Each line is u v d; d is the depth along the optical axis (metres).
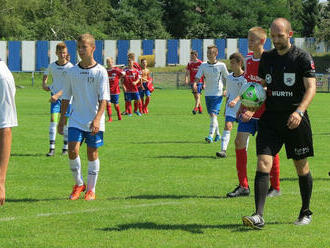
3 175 5.04
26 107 28.09
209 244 6.39
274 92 7.06
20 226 7.06
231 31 77.75
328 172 11.12
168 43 58.91
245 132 8.86
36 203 8.35
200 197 8.83
